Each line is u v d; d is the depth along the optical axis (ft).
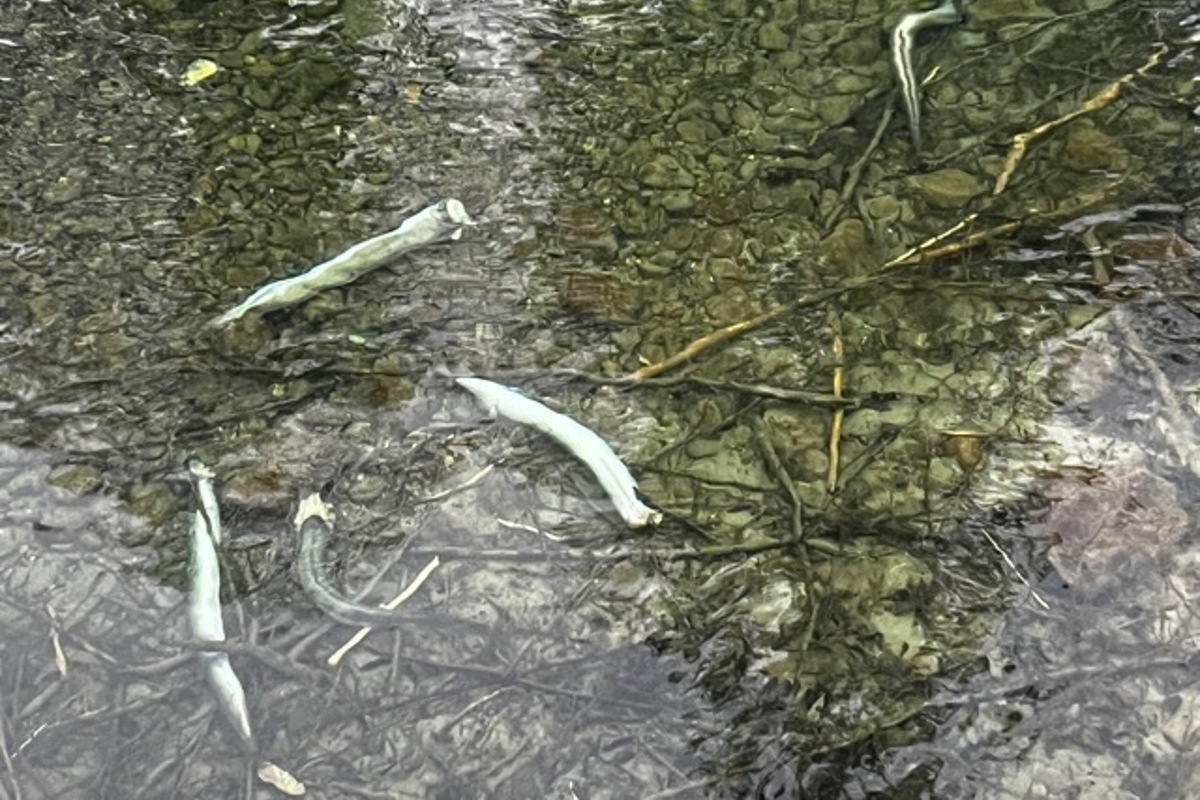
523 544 13.20
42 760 12.50
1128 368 13.69
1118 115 14.92
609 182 14.70
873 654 12.77
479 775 12.48
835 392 13.66
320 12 15.70
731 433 13.53
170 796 12.42
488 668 12.78
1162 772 12.38
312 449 13.55
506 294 14.17
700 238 14.39
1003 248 14.23
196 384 13.80
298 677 12.76
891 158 14.75
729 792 12.40
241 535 13.24
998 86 15.16
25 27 15.60
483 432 13.62
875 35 15.51
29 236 14.44
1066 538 13.09
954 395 13.65
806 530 13.16
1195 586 12.92
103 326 14.03
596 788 12.42
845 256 14.25
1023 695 12.62
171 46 15.52
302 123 15.06
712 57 15.43
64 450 13.53
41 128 14.99
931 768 12.43
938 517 13.20
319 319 14.07
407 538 13.24
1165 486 13.21
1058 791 12.35
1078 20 15.55
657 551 13.14
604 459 13.34
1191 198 14.42
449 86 15.26
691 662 12.78
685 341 13.93
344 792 12.44
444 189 14.69
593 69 15.37
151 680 12.74
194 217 14.55
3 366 13.87
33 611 12.97
